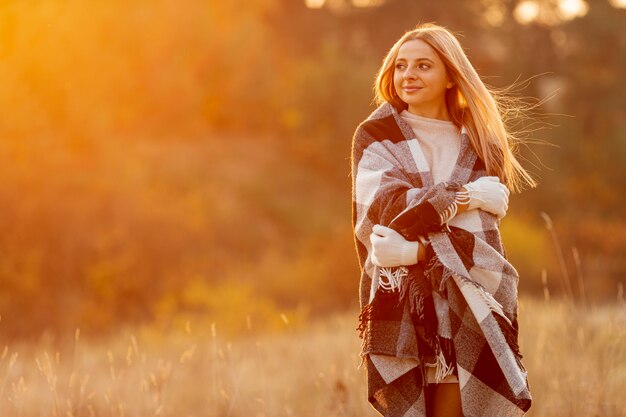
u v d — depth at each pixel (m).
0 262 23.28
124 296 25.27
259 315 21.25
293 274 29.30
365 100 47.50
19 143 25.48
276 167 43.91
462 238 3.19
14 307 22.91
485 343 3.19
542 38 56.00
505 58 55.03
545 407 4.86
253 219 37.12
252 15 49.12
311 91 47.03
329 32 55.59
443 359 3.19
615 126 53.41
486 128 3.46
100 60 32.22
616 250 33.28
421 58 3.44
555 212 46.53
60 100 27.98
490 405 3.18
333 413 5.14
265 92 47.22
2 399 5.00
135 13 38.53
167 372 5.87
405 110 3.59
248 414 5.50
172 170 36.97
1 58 26.58
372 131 3.44
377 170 3.33
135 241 26.97
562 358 5.48
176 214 29.45
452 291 3.17
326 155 46.19
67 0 29.80
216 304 21.92
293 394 5.99
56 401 4.94
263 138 46.94
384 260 3.18
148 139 41.12
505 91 4.05
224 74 46.38
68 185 26.30
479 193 3.23
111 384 6.03
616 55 55.25
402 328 3.21
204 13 44.09
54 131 27.58
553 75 55.44
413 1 53.72
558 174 48.94
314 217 39.44
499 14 56.50
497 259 3.21
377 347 3.22
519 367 3.24
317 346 8.34
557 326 6.04
